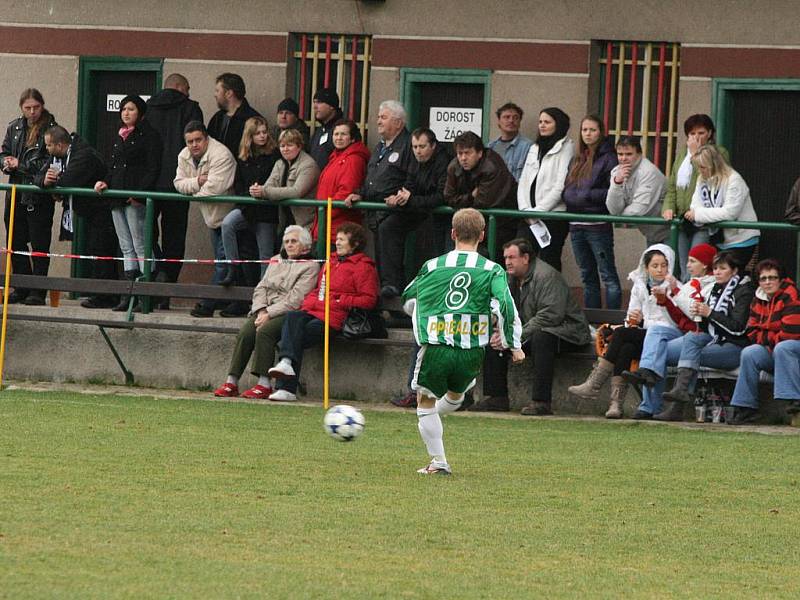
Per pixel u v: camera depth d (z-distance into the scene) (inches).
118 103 2233.0
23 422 1533.0
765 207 2027.6
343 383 1870.1
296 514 1104.8
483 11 2084.2
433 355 1259.8
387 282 1861.5
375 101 2123.5
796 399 1633.9
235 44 2159.2
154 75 2210.9
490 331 1268.5
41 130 2052.2
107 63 2208.4
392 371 1856.5
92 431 1485.0
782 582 964.0
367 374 1862.7
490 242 1814.7
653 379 1699.1
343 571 937.5
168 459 1330.0
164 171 2037.4
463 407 1790.1
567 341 1766.7
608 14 2043.6
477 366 1269.7
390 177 1855.3
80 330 1963.6
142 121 2001.7
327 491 1200.2
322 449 1419.8
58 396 1786.4
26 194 2016.5
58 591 858.8
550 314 1754.4
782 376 1635.1
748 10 1999.3
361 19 2119.8
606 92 2060.8
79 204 1998.0
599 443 1519.4
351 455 1389.0
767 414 1708.9
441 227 1851.6
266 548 993.5
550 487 1258.0
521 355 1258.6
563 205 1838.1
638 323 1728.6
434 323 1259.8
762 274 1673.2
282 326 1822.1
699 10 2014.0
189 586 884.0
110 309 1987.0
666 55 2041.1
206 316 1948.8
